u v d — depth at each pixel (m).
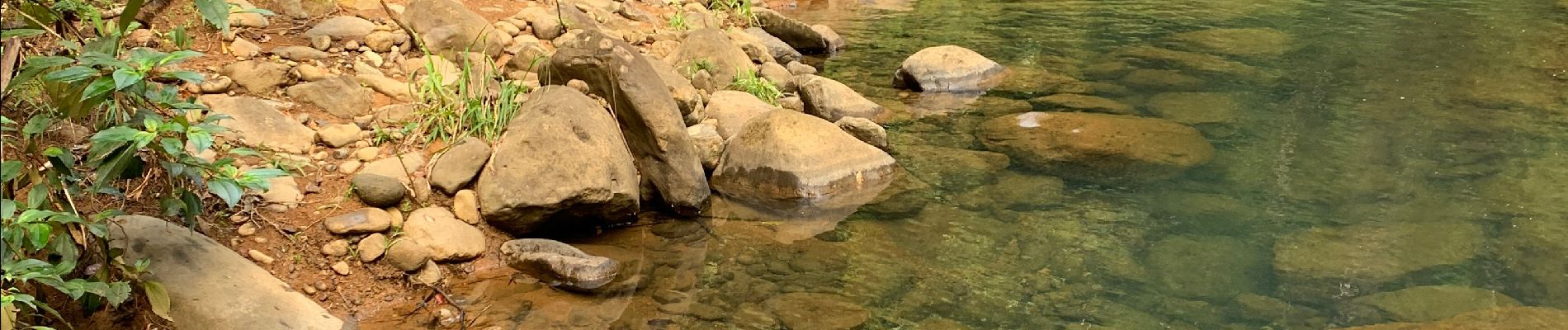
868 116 6.35
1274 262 3.96
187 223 3.08
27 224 2.39
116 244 3.07
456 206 3.93
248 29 4.92
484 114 4.42
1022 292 3.69
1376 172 5.08
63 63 2.59
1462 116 6.20
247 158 3.84
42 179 2.67
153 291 2.81
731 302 3.58
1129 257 4.02
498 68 5.43
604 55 4.67
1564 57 8.09
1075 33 9.59
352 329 3.26
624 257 3.98
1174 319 3.47
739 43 7.46
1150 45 8.87
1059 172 5.13
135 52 2.70
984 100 6.86
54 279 2.49
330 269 3.50
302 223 3.63
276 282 3.30
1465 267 3.90
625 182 4.20
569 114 4.23
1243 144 5.60
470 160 4.07
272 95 4.41
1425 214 4.47
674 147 4.53
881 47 9.03
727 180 5.03
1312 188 4.84
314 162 4.02
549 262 3.70
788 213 4.60
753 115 5.71
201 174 3.02
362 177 3.82
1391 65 7.83
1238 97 6.80
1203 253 4.05
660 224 4.39
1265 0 11.65
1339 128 5.94
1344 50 8.50
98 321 2.92
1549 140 5.63
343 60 4.91
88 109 2.81
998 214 4.54
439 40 5.34
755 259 4.01
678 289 3.69
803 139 5.00
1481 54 8.26
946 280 3.79
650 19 7.61
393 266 3.59
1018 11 11.12
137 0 2.76
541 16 6.28
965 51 7.54
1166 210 4.55
